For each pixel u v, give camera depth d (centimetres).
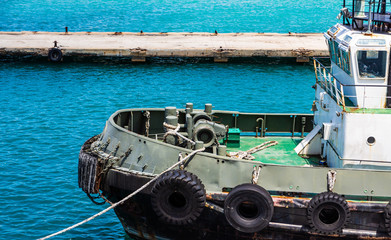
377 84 1923
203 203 1792
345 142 1886
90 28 7806
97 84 4759
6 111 3944
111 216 2514
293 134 2502
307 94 4497
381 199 1822
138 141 1930
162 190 1800
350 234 1795
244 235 1850
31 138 3412
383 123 1861
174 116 2119
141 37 6312
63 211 2525
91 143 2131
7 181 2789
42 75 5075
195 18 8688
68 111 3969
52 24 8112
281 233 1830
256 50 5647
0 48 5622
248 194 1759
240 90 4591
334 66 2219
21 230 2344
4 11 9162
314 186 1814
